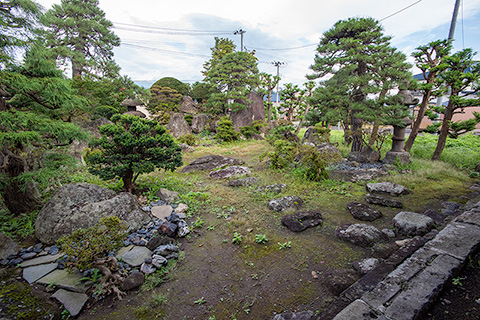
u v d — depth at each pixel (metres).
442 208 5.61
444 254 3.25
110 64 21.55
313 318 2.71
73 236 3.54
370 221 5.18
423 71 9.91
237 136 20.06
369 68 11.19
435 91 9.55
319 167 8.05
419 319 2.39
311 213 5.33
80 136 5.16
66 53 18.30
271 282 3.51
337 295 3.18
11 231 4.67
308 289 3.34
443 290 2.74
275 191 7.12
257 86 25.08
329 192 7.05
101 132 5.93
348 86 11.57
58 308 3.05
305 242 4.48
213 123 23.62
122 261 3.91
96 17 21.48
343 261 3.88
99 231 3.83
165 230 4.68
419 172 8.40
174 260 4.05
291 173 9.08
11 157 4.75
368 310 2.46
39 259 3.86
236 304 3.17
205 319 2.96
